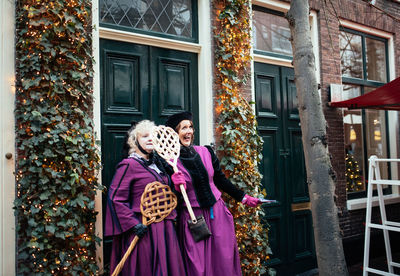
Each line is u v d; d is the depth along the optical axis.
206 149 3.09
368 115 5.79
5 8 2.74
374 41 6.01
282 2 4.69
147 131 2.69
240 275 2.83
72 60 2.91
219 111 3.92
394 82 3.88
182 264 2.59
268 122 4.49
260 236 4.04
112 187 2.54
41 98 2.75
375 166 3.81
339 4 5.24
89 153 2.95
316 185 2.66
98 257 3.01
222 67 3.96
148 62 3.61
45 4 2.80
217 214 2.83
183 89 3.86
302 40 2.74
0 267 2.58
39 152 2.73
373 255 5.38
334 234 2.62
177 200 2.77
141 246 2.47
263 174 4.38
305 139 2.71
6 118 2.69
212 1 3.99
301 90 2.73
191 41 3.94
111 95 3.36
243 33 4.11
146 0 3.69
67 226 2.75
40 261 2.63
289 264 4.49
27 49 2.76
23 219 2.65
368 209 3.75
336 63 5.14
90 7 3.09
